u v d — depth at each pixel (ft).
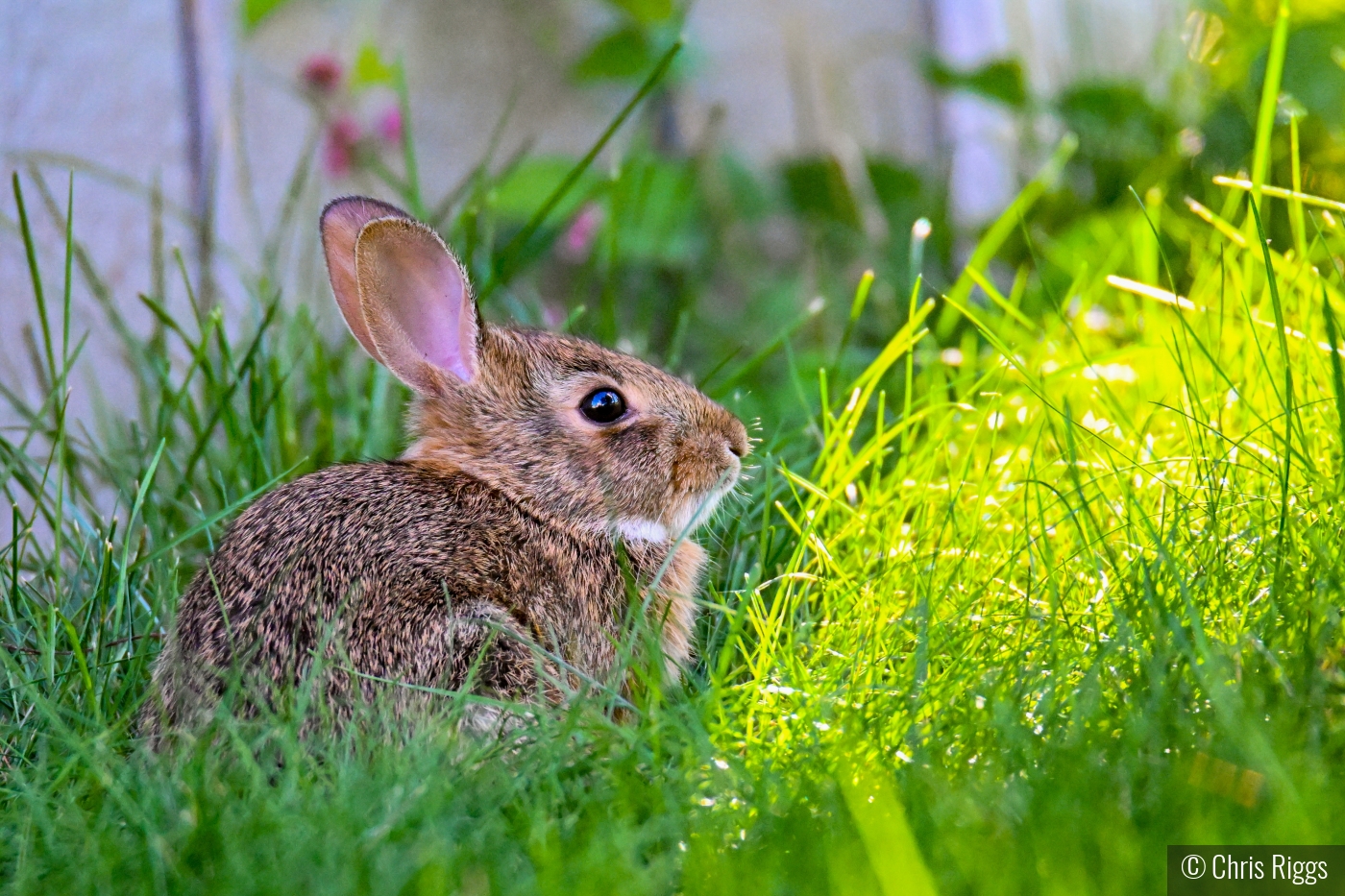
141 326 33.30
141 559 23.56
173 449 29.35
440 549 21.43
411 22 49.88
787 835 14.94
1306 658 17.10
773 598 24.53
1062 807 14.39
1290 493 21.79
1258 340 24.17
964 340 33.14
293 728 17.74
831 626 21.86
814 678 20.30
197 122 34.78
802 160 47.60
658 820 15.57
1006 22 53.11
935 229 43.55
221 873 14.73
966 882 13.38
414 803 15.92
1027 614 20.06
